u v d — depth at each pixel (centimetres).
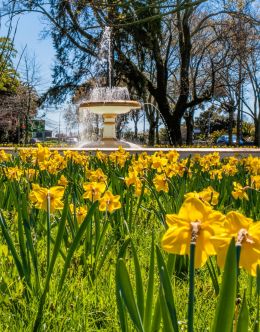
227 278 109
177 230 106
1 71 686
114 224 325
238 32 2978
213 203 289
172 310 127
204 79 3728
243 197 367
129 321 182
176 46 3738
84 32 2739
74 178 441
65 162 518
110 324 197
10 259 264
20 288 217
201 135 5616
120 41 2998
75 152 625
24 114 4078
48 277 188
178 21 3098
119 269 139
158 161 425
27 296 208
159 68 3167
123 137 4509
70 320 197
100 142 1497
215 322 114
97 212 270
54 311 200
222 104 4209
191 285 114
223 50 3516
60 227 190
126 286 139
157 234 332
